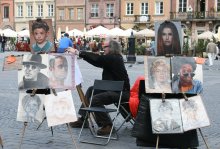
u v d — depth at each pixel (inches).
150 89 268.1
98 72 986.1
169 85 269.9
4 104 490.3
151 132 276.7
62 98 276.4
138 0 2586.1
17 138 320.8
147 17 2556.6
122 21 2637.8
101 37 1870.1
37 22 292.7
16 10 3038.9
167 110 265.6
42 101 275.1
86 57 340.5
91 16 2753.4
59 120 274.2
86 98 356.5
